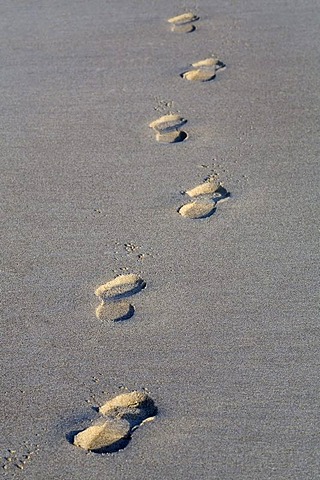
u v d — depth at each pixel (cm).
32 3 664
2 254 356
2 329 312
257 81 515
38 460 253
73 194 400
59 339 306
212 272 341
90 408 273
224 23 611
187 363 292
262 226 371
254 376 285
